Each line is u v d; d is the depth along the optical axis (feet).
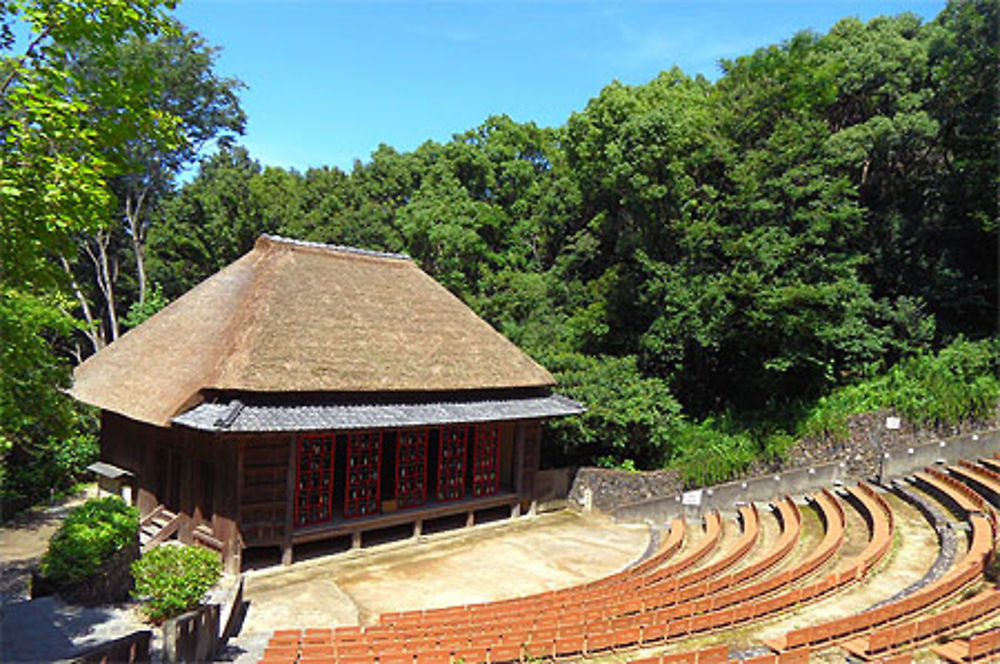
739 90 94.99
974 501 62.39
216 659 37.76
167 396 57.21
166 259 128.98
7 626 37.60
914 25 110.32
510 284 114.21
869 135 92.89
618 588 48.37
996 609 39.11
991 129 87.66
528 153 156.76
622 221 110.42
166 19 35.27
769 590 45.47
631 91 108.17
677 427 85.61
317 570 56.95
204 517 56.95
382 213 134.62
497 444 74.74
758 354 88.17
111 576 42.98
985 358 82.74
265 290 63.21
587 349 103.14
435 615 42.63
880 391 84.89
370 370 61.98
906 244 97.86
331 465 60.75
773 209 79.30
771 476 78.07
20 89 29.55
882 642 33.91
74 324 44.98
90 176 31.65
